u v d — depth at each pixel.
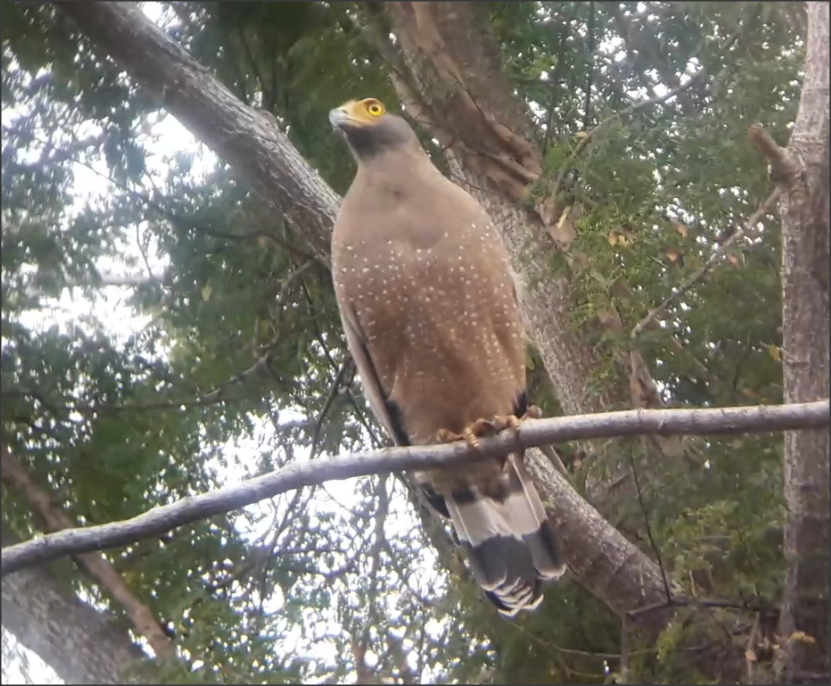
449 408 6.75
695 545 7.15
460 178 8.18
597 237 7.23
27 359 7.51
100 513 7.47
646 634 7.48
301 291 8.43
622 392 7.77
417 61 7.60
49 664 6.34
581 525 7.51
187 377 8.16
